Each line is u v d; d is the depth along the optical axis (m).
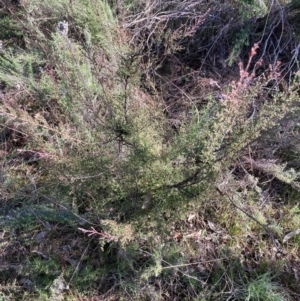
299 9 2.66
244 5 2.43
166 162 1.80
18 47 2.50
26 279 2.11
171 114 2.46
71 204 2.10
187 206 1.83
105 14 2.21
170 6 2.74
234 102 1.56
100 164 1.75
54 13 2.51
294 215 2.27
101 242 1.69
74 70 1.91
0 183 2.23
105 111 1.89
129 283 2.01
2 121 2.43
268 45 2.72
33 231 2.19
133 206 1.91
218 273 2.12
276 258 2.18
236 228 2.21
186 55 2.80
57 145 2.03
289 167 2.41
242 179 2.34
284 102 1.63
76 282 2.04
